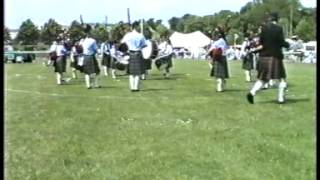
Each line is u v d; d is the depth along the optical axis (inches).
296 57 977.5
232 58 1286.9
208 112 306.5
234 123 264.4
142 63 456.8
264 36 333.4
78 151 201.9
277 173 168.1
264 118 278.8
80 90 472.1
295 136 224.4
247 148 202.7
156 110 319.0
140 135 233.3
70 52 626.2
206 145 209.9
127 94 425.7
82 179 165.5
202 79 594.6
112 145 212.5
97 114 302.4
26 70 850.1
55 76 688.4
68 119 282.0
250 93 341.4
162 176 167.5
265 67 336.8
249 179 162.6
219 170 173.0
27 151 200.5
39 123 267.7
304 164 177.0
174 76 650.8
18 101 371.6
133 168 177.0
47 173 171.5
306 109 309.7
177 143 214.8
